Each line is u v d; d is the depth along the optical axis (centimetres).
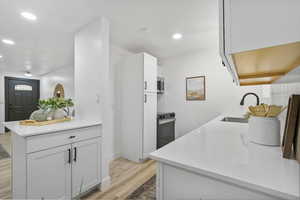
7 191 181
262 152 71
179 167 63
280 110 80
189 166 59
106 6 161
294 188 44
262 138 82
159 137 297
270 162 61
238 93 277
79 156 160
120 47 291
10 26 200
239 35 48
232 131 114
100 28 183
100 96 185
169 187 69
